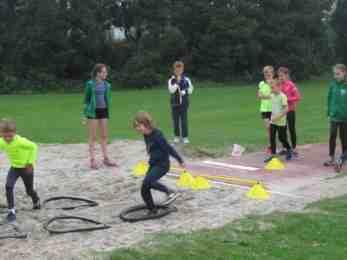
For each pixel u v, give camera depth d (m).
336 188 9.86
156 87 50.59
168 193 8.70
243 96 38.34
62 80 50.59
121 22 55.25
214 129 19.50
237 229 7.38
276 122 12.48
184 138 14.95
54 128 20.89
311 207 8.52
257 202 8.91
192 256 6.39
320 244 6.88
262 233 7.24
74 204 9.18
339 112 11.70
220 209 8.50
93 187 10.38
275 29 56.94
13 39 50.62
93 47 51.31
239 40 54.22
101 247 6.80
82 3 50.75
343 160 11.68
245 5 55.22
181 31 55.28
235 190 9.74
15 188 10.30
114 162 12.70
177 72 14.80
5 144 8.48
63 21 49.91
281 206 8.63
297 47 57.25
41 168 12.20
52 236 7.38
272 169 11.66
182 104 14.76
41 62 50.56
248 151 13.94
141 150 14.02
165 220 8.08
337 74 11.65
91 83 11.90
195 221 7.84
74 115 27.25
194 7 54.81
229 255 6.43
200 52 54.66
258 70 55.84
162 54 53.72
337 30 64.62
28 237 7.41
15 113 28.80
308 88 46.84
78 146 15.08
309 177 10.90
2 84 47.34
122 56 53.78
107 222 8.10
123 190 10.12
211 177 10.72
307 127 19.72
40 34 49.38
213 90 45.03
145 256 6.39
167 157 8.46
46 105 34.03
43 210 8.86
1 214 8.66
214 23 53.84
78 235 7.37
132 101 35.69
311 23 58.84
